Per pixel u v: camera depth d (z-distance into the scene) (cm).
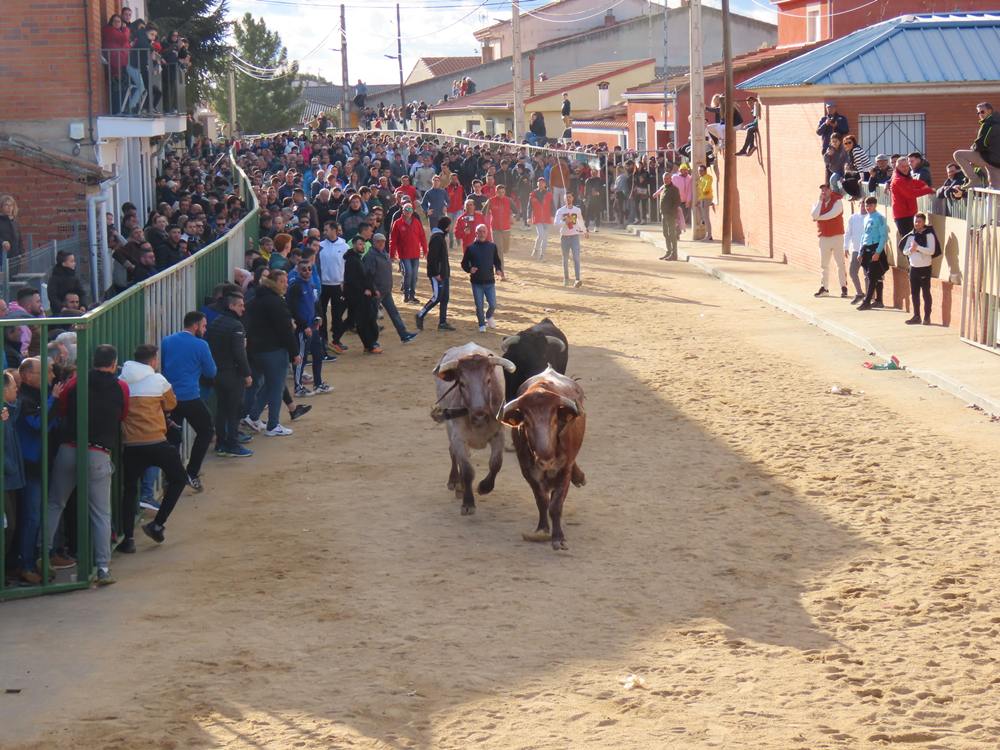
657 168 4238
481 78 8025
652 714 771
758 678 823
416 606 969
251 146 5359
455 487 1266
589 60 7425
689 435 1502
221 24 4800
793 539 1116
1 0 2092
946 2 4156
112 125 2161
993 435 1452
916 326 2116
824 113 2775
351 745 736
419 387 1808
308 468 1391
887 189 2348
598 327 2314
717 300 2648
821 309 2356
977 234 1903
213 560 1090
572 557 1080
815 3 4434
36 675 845
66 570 1066
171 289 1384
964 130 2759
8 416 1000
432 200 3378
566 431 1069
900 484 1275
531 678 830
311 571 1054
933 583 993
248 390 1523
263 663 861
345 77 7731
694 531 1145
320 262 2022
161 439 1118
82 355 1019
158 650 887
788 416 1584
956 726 748
